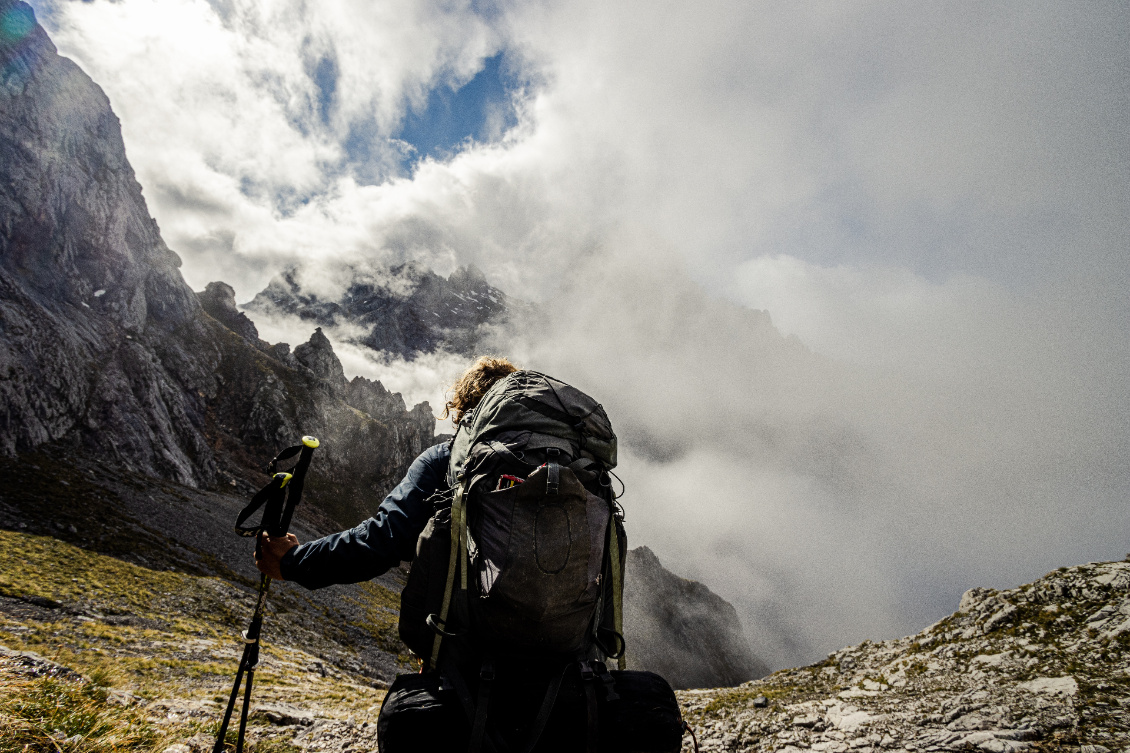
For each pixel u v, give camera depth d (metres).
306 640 53.81
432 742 1.85
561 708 1.86
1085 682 7.64
